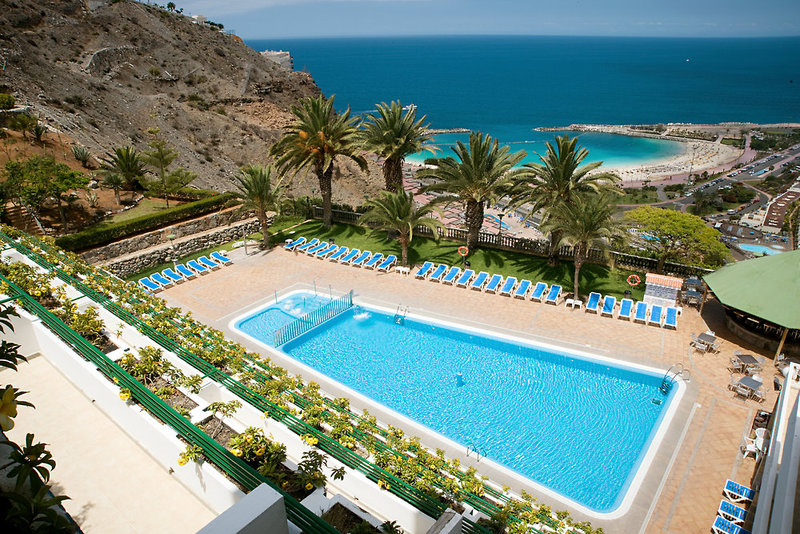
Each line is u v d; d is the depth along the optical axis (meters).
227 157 62.12
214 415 10.71
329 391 17.70
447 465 11.98
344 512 8.09
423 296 24.98
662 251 25.77
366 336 22.06
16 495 4.46
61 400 11.06
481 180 26.58
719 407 16.42
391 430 13.08
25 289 15.09
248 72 81.44
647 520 12.40
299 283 26.80
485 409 17.14
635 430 16.06
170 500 8.53
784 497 8.12
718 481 13.48
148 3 88.00
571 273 26.19
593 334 21.05
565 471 14.46
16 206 28.56
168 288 26.34
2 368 12.12
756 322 20.19
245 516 5.15
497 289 25.52
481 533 8.50
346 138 30.25
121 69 67.50
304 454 9.54
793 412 10.20
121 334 14.34
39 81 49.00
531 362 19.88
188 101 69.25
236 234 34.38
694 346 19.89
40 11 66.75
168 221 31.73
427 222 26.41
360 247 31.14
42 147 35.47
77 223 29.91
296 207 36.94
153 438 9.21
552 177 24.94
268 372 14.11
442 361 20.05
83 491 8.70
